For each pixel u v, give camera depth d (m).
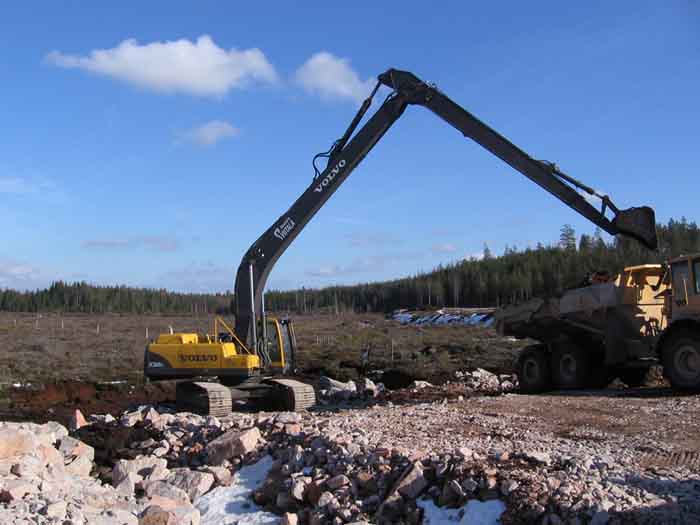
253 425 12.00
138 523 8.34
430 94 16.05
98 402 18.25
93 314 92.19
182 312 101.88
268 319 16.62
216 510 9.47
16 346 35.19
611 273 17.12
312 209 16.28
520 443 9.81
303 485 9.12
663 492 7.30
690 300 14.00
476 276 88.69
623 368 17.00
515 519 7.26
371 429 11.20
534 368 17.45
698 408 11.83
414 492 8.25
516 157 15.83
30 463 9.72
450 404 13.85
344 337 41.38
